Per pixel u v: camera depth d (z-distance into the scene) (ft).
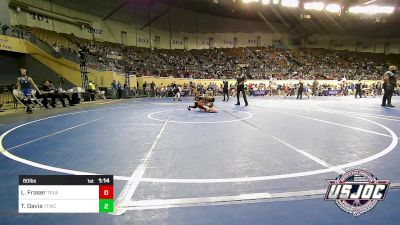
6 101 52.08
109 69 81.92
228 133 21.07
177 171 11.96
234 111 38.22
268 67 128.16
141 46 127.75
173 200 9.06
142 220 7.84
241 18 155.22
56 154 14.89
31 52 63.36
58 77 68.74
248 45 159.94
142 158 14.05
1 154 14.96
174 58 125.08
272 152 15.17
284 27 163.22
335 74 120.47
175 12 137.59
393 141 18.10
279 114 34.42
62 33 91.76
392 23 152.25
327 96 90.48
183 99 70.95
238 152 15.19
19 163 13.23
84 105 49.39
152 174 11.59
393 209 8.44
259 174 11.51
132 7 121.80
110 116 32.45
